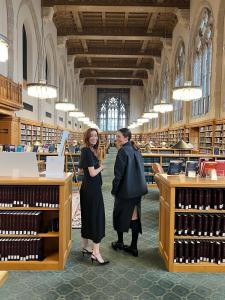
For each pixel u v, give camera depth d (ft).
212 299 8.72
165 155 29.01
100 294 8.90
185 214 10.75
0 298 8.60
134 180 11.12
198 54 47.98
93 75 105.19
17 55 36.65
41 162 20.99
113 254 11.94
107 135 123.95
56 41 61.52
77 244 13.05
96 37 63.62
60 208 10.51
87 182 10.97
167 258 10.74
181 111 58.18
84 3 48.47
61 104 39.24
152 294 8.95
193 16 46.80
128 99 124.88
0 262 10.51
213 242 10.71
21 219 10.57
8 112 33.17
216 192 10.71
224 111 36.55
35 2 44.19
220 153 34.55
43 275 10.10
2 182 10.25
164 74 73.67
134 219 11.68
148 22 60.34
